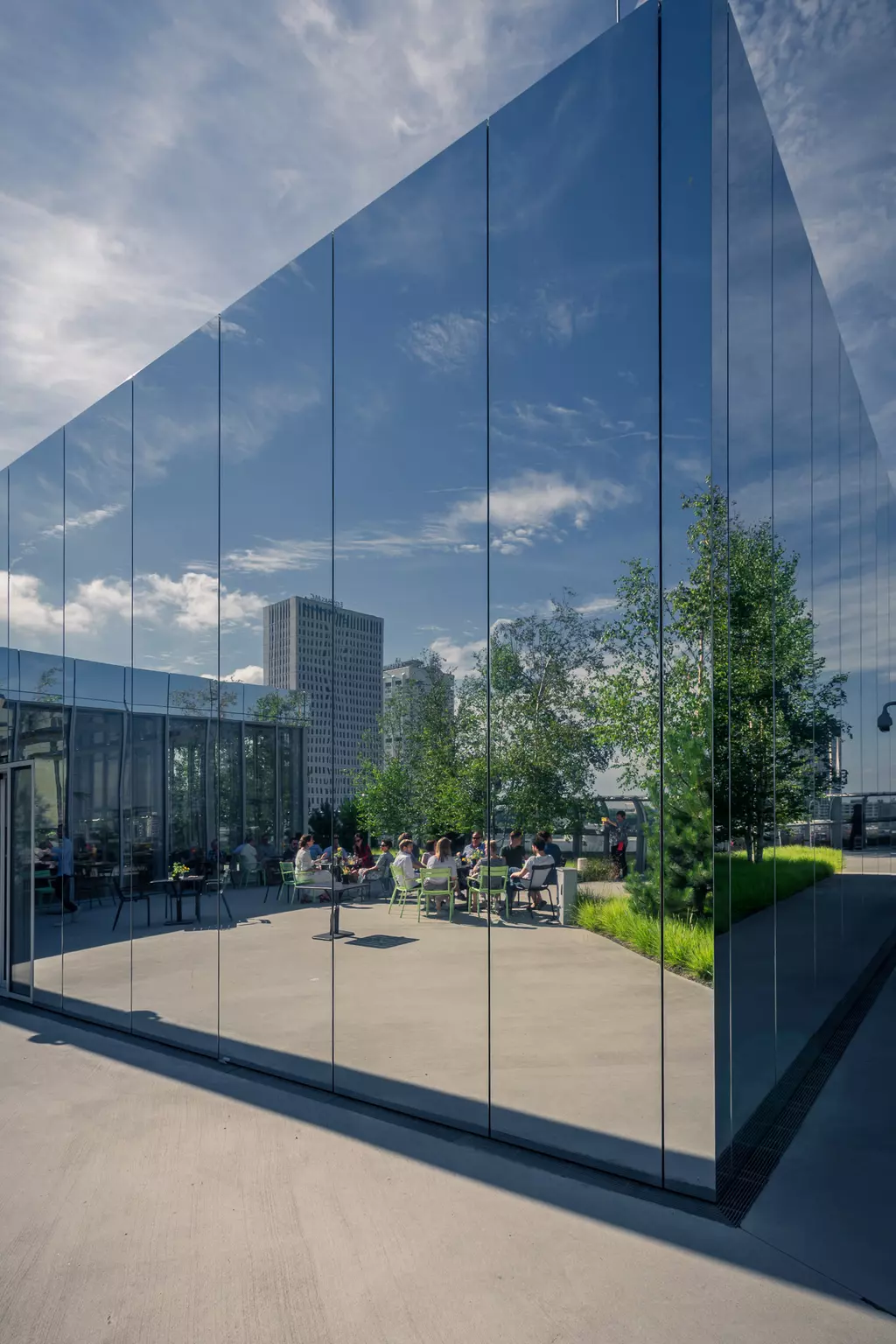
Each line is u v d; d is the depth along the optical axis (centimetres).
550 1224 450
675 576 532
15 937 1131
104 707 1010
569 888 568
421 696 672
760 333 654
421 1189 499
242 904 802
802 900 763
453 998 626
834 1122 605
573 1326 356
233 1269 411
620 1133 523
